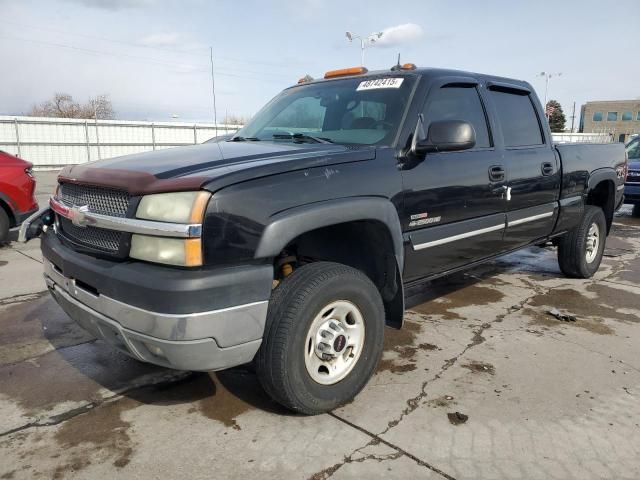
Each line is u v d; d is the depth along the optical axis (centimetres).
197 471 240
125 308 239
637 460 249
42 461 247
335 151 297
